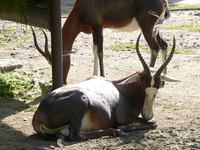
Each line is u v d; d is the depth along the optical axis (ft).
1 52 74.43
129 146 35.83
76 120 35.83
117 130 37.73
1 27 94.43
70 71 62.44
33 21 51.29
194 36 85.81
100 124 37.29
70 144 35.60
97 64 57.62
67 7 128.57
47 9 49.44
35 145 35.76
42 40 83.66
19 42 82.53
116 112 38.55
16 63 63.41
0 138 37.52
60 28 48.80
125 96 39.45
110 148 35.27
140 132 38.83
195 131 39.29
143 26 56.34
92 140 36.52
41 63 66.95
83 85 37.93
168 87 54.13
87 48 78.89
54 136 36.83
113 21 57.16
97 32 56.49
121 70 63.05
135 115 39.65
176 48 75.77
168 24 99.19
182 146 36.14
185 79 57.62
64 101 35.99
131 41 83.76
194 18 107.55
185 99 49.32
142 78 39.37
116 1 56.29
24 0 50.47
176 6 127.13
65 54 54.19
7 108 45.88
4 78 53.52
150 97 39.14
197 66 64.18
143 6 55.98
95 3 55.88
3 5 51.44
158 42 58.18
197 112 44.80
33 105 46.96
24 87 51.83
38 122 36.81
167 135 38.29
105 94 38.01
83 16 55.88
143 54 72.43
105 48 77.92
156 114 44.04
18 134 38.65
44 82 54.24
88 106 36.35
